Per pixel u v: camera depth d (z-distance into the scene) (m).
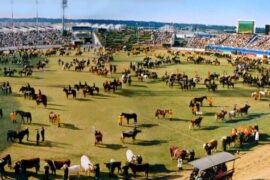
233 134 42.31
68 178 33.06
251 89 74.50
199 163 29.62
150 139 44.72
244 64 102.12
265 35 151.00
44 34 177.62
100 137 42.12
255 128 44.81
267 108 59.59
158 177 34.78
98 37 178.88
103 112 55.84
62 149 40.66
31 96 62.97
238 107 59.91
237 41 154.38
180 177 34.62
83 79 81.62
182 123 51.44
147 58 110.19
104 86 69.69
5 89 66.75
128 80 76.12
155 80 81.62
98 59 109.25
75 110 56.44
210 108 59.69
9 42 148.38
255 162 37.16
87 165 34.81
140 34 197.88
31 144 41.94
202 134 46.72
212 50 152.62
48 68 96.62
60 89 70.81
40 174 34.56
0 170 33.66
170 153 40.06
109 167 34.69
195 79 80.19
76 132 46.34
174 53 132.12
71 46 153.25
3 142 42.28
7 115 52.94
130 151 38.28
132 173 35.53
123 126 49.47
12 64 102.00
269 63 112.38
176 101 63.91
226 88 75.25
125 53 135.88
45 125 48.78
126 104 61.00
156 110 55.16
